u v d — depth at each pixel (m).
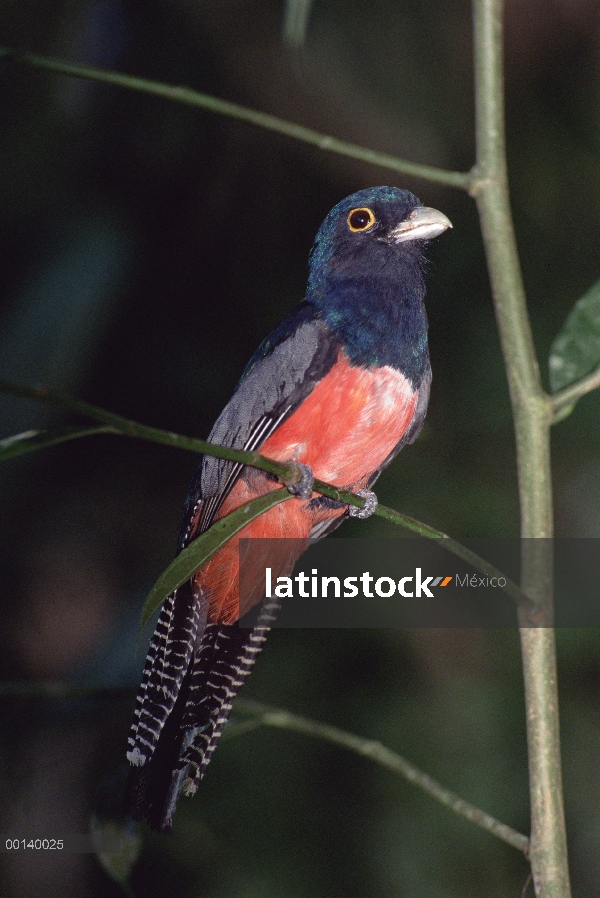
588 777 9.87
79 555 12.41
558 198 11.61
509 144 11.70
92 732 11.05
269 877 9.62
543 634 5.10
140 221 11.41
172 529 12.58
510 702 10.11
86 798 10.79
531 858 4.98
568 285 11.51
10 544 12.32
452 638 10.48
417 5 10.86
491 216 5.35
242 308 12.40
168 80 11.26
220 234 12.05
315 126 11.27
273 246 12.23
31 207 11.15
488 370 11.38
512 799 9.62
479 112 5.42
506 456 11.08
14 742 10.37
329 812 10.01
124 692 7.30
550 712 5.05
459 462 11.12
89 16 10.93
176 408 12.58
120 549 12.49
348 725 10.39
